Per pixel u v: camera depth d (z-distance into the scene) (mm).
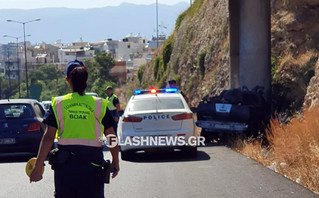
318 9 28656
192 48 48469
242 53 25156
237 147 18578
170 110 16422
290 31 28703
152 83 66438
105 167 6766
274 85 27062
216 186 11734
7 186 12562
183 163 15516
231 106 19500
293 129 15961
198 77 44219
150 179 12953
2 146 18078
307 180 11984
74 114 6699
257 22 24734
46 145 6738
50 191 11812
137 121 16359
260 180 12211
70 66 6945
